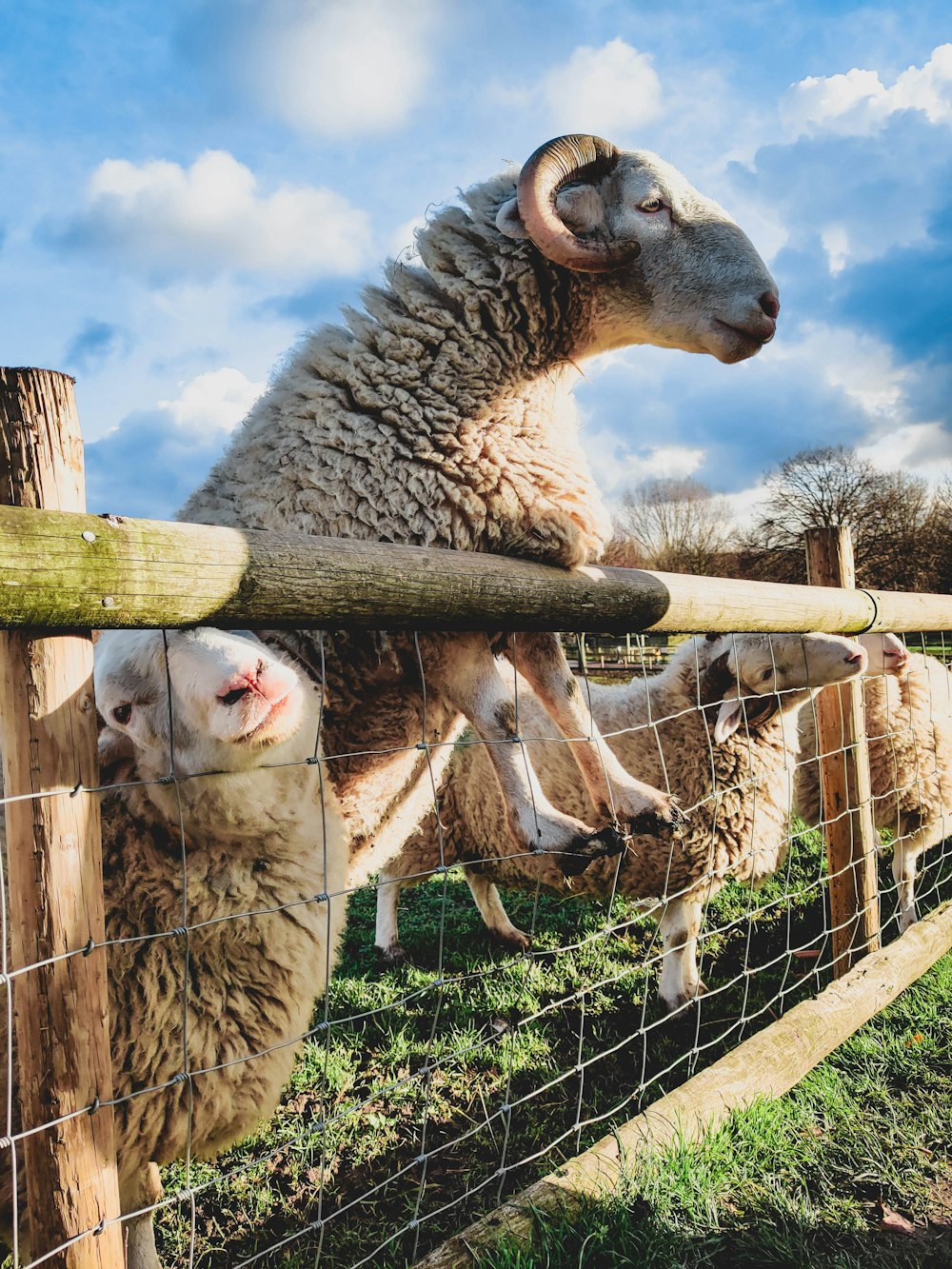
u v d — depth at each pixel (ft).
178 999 5.94
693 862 11.76
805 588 10.06
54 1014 3.77
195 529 4.25
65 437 3.78
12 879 3.77
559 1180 6.73
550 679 8.76
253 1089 6.36
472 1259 5.91
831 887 11.58
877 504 126.72
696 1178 7.16
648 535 145.89
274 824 6.38
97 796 3.95
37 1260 3.84
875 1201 7.43
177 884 6.03
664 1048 10.56
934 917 12.26
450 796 13.35
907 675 15.15
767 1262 6.65
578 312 9.36
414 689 8.61
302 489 8.21
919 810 14.89
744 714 11.78
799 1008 9.57
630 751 13.10
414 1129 9.07
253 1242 7.57
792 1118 8.38
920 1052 9.65
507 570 6.33
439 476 8.11
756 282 9.57
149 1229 6.23
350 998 12.18
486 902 14.39
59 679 3.74
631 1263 6.27
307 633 8.12
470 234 9.05
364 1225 7.68
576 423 9.73
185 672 5.66
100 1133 3.92
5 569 3.41
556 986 12.25
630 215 9.52
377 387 8.36
